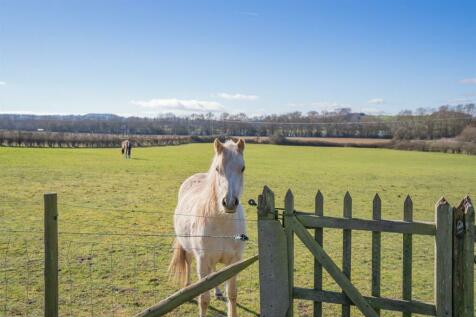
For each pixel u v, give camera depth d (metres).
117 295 6.67
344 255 4.11
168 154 49.19
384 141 89.31
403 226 3.88
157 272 7.76
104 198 16.70
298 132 105.19
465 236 3.69
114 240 9.95
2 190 17.89
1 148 49.94
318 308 4.27
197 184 6.81
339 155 56.78
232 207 4.73
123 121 108.62
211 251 5.30
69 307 6.19
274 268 4.11
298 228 4.11
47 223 4.21
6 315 5.82
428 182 25.30
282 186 22.45
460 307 3.75
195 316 6.06
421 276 7.90
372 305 4.04
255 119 106.50
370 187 22.33
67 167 29.50
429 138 87.94
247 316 6.13
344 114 112.62
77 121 106.50
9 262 8.00
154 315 4.06
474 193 20.47
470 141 73.69
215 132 106.81
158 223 12.03
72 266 7.96
